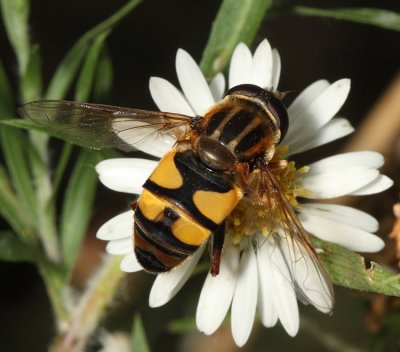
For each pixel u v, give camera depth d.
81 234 0.12
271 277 0.12
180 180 0.11
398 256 0.12
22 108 0.11
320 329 0.13
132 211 0.11
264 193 0.11
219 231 0.11
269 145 0.11
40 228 0.13
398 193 0.13
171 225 0.11
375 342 0.12
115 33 0.15
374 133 0.14
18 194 0.13
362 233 0.12
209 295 0.12
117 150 0.13
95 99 0.13
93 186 0.12
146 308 0.13
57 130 0.11
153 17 0.15
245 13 0.12
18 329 0.14
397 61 0.15
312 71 0.15
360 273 0.11
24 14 0.13
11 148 0.12
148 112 0.11
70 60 0.12
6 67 0.15
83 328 0.13
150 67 0.15
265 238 0.12
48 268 0.12
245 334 0.11
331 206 0.12
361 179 0.12
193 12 0.15
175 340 0.14
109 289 0.12
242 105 0.11
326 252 0.11
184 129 0.11
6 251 0.12
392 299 0.12
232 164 0.11
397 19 0.12
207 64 0.12
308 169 0.12
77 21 0.15
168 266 0.11
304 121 0.12
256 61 0.12
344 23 0.15
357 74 0.15
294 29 0.15
